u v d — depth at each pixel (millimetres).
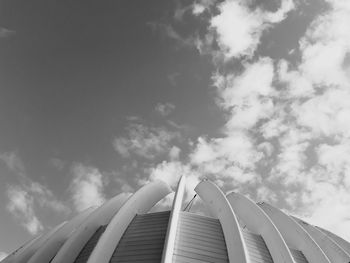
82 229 21625
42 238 26812
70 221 26109
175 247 17875
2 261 25266
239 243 17344
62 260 19500
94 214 23062
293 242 24469
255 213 23734
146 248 18391
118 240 19422
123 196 26062
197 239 18828
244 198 26141
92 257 16891
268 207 28266
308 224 28156
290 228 25078
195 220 20641
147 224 20672
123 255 18375
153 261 17312
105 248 18047
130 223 21297
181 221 20188
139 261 17609
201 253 17828
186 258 17328
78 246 20938
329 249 25047
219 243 18828
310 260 22344
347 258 23297
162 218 20812
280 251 19469
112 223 19500
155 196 25172
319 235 26500
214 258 17672
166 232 17859
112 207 24516
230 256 17484
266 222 22078
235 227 18641
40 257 21906
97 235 21953
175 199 19438
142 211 23391
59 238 23875
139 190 23547
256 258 19594
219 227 20422
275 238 20516
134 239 19469
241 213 25703
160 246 18172
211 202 23906
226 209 20797
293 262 18125
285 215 26219
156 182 25453
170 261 14414
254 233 23016
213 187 24578
